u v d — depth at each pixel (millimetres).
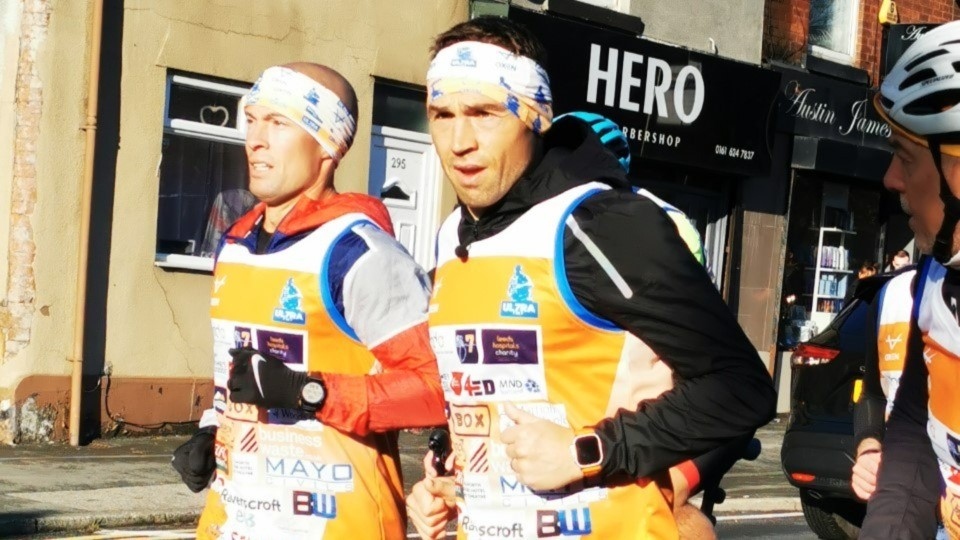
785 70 16469
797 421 8500
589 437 2869
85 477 9695
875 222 18016
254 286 3852
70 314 11211
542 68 3059
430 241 13695
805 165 16641
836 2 17812
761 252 16625
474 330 3045
